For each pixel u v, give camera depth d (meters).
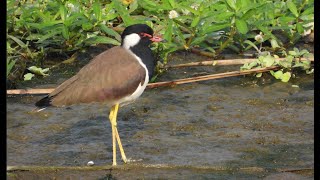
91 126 12.77
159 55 14.99
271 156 11.66
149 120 13.02
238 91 14.23
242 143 12.11
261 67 14.91
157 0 17.02
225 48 16.12
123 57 11.62
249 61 15.28
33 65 15.28
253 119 13.06
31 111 13.27
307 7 16.62
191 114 13.27
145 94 14.09
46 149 11.90
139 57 11.75
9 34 16.06
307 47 16.25
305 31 16.31
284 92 14.18
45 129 12.65
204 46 15.59
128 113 13.26
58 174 11.03
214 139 12.28
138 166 11.20
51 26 15.30
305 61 14.91
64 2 16.39
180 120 13.02
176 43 15.59
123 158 11.48
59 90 11.48
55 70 15.15
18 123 12.84
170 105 13.64
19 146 11.99
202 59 15.69
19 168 11.02
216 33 15.83
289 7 15.98
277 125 12.81
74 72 15.06
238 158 11.58
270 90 14.27
